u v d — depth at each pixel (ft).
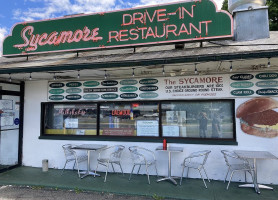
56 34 19.70
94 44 18.70
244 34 17.81
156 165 18.58
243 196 14.40
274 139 16.44
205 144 17.61
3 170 19.76
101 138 19.85
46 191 15.74
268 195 14.52
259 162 16.69
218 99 17.79
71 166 20.47
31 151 21.56
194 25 16.70
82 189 15.76
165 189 15.60
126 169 19.22
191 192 15.06
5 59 23.54
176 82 18.57
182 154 18.06
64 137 20.72
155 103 19.29
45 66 16.30
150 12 17.66
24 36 20.56
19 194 15.21
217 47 16.10
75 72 17.72
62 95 21.12
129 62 14.69
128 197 14.65
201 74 18.01
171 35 17.08
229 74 17.52
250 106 17.01
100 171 19.76
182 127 18.66
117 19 18.33
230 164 16.66
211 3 16.53
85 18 19.07
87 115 20.85
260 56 12.79
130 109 19.85
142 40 17.63
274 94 16.57
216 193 14.88
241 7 18.76
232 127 17.65
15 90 21.39
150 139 18.74
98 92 20.27
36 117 21.68
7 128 20.57
